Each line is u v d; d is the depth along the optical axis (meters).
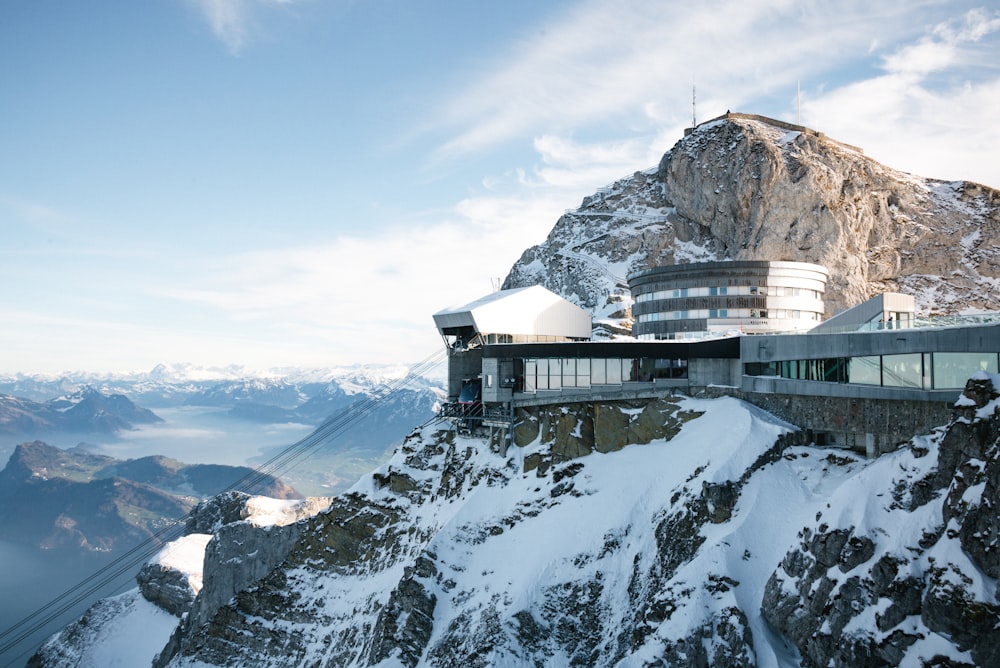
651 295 96.50
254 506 127.25
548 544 58.84
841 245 156.00
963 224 176.50
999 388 34.00
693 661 39.41
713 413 60.34
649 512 55.53
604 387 70.12
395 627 61.78
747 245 162.88
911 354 47.25
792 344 57.72
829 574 36.72
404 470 84.94
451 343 94.00
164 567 143.75
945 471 35.03
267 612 83.88
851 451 50.94
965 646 29.97
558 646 51.28
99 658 132.88
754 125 185.12
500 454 75.44
